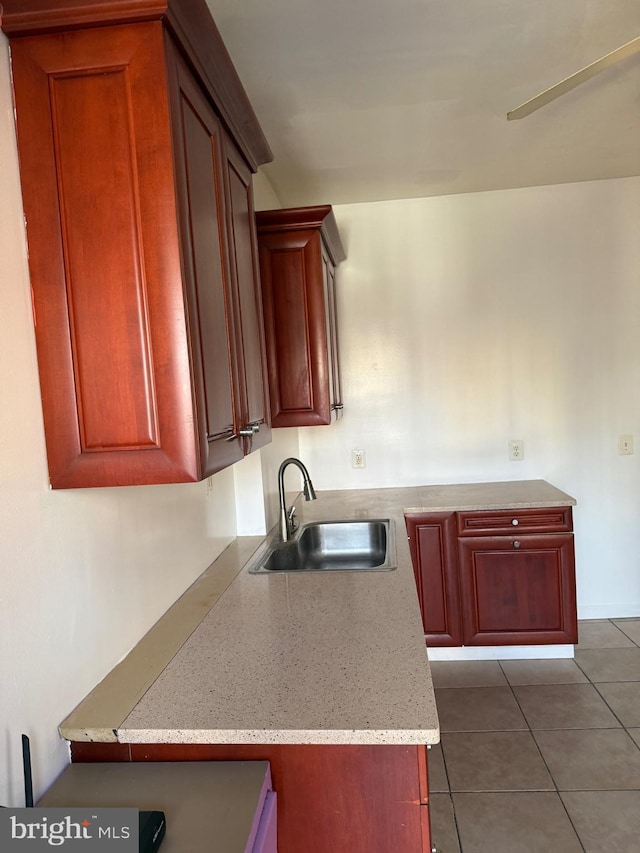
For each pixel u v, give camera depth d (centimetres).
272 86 199
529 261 333
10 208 100
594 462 338
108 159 102
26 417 102
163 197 102
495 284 335
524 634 292
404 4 158
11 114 102
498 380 338
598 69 163
